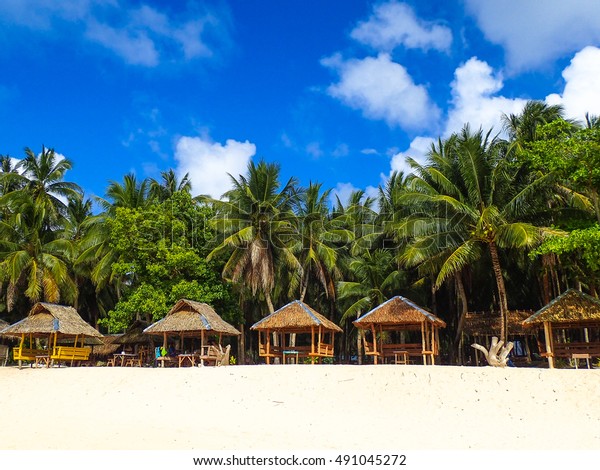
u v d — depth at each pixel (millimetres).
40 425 17688
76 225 44344
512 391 20109
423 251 29531
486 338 36906
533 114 32625
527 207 28094
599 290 32938
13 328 29453
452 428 17453
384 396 20797
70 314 31500
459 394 20359
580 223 26781
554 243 23406
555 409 18734
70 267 41469
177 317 29828
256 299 43344
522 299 39531
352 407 20219
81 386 23500
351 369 23109
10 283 37625
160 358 28641
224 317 36719
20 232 39125
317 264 37938
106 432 16406
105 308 47625
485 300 40531
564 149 24422
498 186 28266
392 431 17109
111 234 35531
